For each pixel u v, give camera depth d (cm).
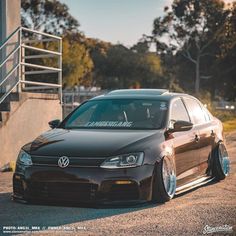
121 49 9438
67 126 860
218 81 7500
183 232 617
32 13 6844
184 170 853
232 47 7294
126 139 762
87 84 8569
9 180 1031
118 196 719
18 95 1248
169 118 846
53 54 1469
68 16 7125
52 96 1377
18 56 1300
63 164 722
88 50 8488
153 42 8525
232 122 3700
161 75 9169
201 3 8181
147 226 644
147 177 736
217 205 768
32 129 1291
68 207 749
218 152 986
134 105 871
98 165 716
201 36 8262
